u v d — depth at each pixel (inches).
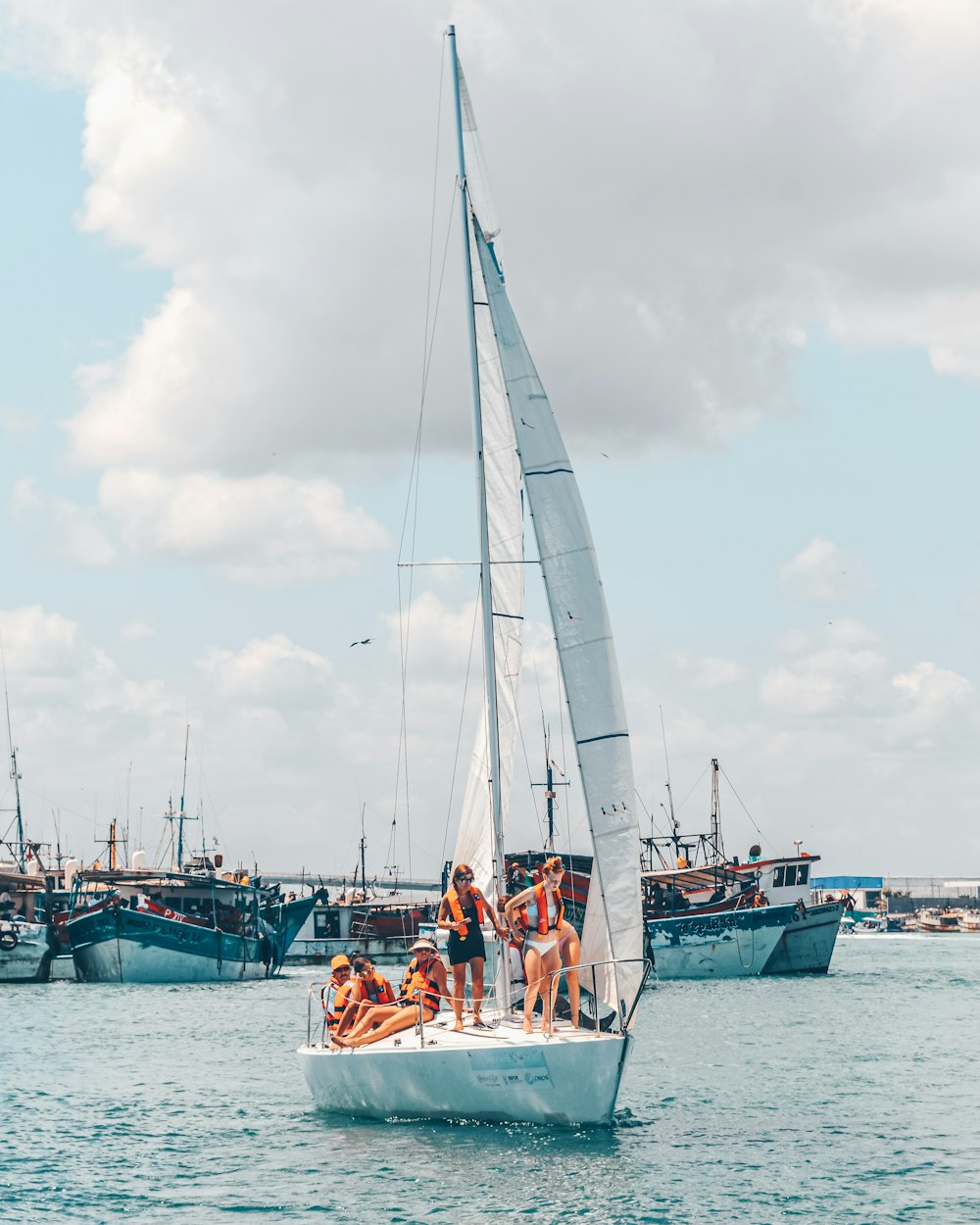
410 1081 1055.6
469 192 1107.3
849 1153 1066.1
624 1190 936.3
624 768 1042.7
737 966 3245.6
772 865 3380.9
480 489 1087.6
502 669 1088.8
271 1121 1202.6
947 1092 1380.4
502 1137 1026.1
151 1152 1095.6
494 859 1075.9
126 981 3029.0
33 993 2812.5
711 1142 1102.4
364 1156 1017.5
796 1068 1565.0
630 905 1027.3
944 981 3179.1
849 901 3432.6
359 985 1151.0
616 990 1018.7
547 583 1057.5
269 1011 2368.4
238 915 3282.5
